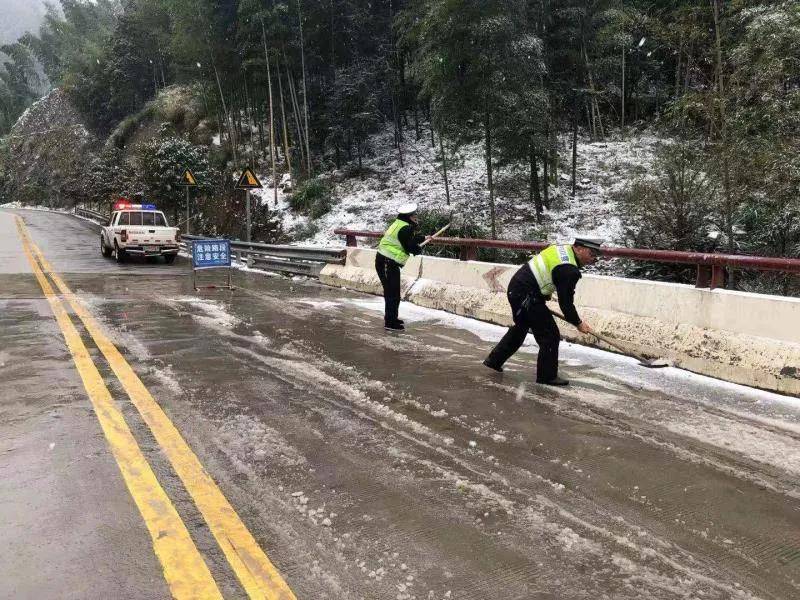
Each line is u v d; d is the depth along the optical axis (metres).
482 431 4.18
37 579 2.43
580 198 21.89
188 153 31.83
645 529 2.91
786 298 5.30
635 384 5.39
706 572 2.57
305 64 29.91
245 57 30.58
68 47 80.50
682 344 5.91
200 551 2.64
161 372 5.54
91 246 23.78
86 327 7.65
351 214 24.62
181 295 10.89
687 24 13.81
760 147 11.38
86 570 2.49
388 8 30.23
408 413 4.52
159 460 3.58
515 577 2.50
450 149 26.98
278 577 2.47
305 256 13.96
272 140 29.06
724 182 12.52
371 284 11.32
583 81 22.78
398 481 3.36
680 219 14.38
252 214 29.44
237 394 4.91
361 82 28.33
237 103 38.38
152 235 17.19
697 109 12.95
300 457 3.66
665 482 3.43
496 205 22.09
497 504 3.12
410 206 7.80
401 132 32.41
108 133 67.75
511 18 16.91
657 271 14.96
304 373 5.61
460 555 2.65
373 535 2.80
